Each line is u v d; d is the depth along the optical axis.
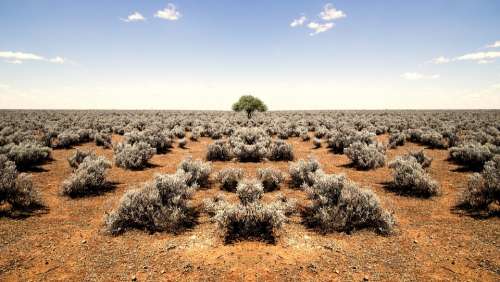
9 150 15.92
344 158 18.41
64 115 61.81
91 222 8.02
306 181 11.63
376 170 14.68
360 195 7.83
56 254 6.20
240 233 7.24
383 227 7.40
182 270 5.61
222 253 6.27
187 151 21.53
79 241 6.82
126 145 18.30
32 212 8.65
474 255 6.16
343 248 6.52
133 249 6.46
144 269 5.65
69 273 5.51
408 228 7.66
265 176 11.66
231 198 10.20
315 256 6.17
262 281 5.25
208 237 7.09
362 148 16.06
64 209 9.02
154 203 7.74
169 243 6.74
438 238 7.01
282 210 8.15
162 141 21.14
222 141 20.20
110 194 10.69
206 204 8.90
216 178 12.45
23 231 7.30
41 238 6.94
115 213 7.53
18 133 23.61
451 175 13.56
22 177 9.31
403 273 5.54
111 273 5.51
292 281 5.26
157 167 15.62
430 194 10.44
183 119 48.00
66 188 10.34
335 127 34.22
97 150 21.64
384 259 6.06
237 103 53.41
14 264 5.77
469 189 9.34
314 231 7.46
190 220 8.20
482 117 52.09
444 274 5.50
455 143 21.16
